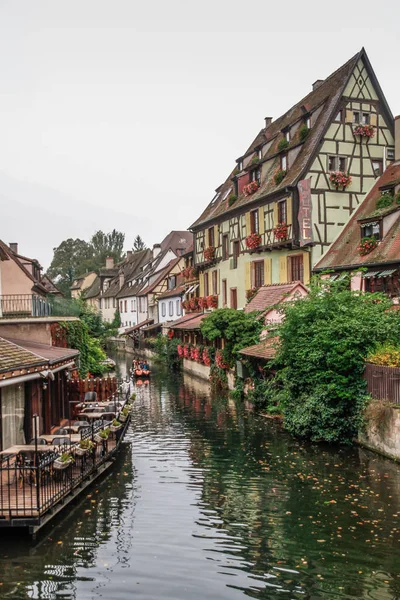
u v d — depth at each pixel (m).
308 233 24.92
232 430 17.41
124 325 70.62
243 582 7.66
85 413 15.77
